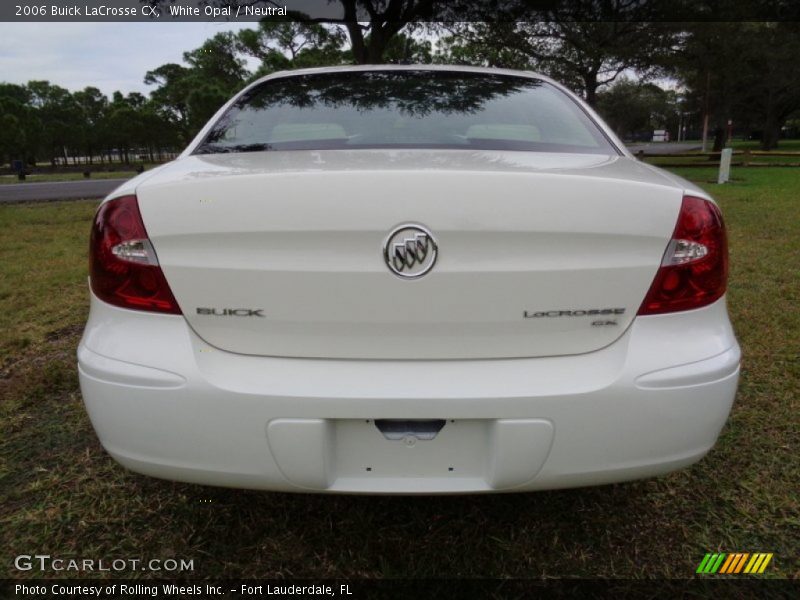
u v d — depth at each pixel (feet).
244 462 4.60
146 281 4.61
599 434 4.58
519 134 6.31
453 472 4.71
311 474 4.58
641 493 6.53
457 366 4.57
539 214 4.34
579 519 6.16
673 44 67.56
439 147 5.87
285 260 4.40
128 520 6.12
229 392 4.49
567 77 74.18
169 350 4.58
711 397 4.72
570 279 4.47
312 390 4.47
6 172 109.70
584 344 4.64
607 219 4.42
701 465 6.93
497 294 4.43
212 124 6.73
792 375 8.91
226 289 4.50
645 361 4.58
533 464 4.58
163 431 4.61
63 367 9.56
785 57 115.14
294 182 4.33
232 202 4.38
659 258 4.60
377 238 4.33
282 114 6.74
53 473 6.84
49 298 13.48
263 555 5.69
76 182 68.18
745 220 22.54
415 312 4.44
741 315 11.36
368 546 5.78
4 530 5.93
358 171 4.38
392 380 4.50
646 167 5.57
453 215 4.30
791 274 14.25
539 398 4.47
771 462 6.92
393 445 4.65
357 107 6.79
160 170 5.24
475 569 5.50
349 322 4.47
